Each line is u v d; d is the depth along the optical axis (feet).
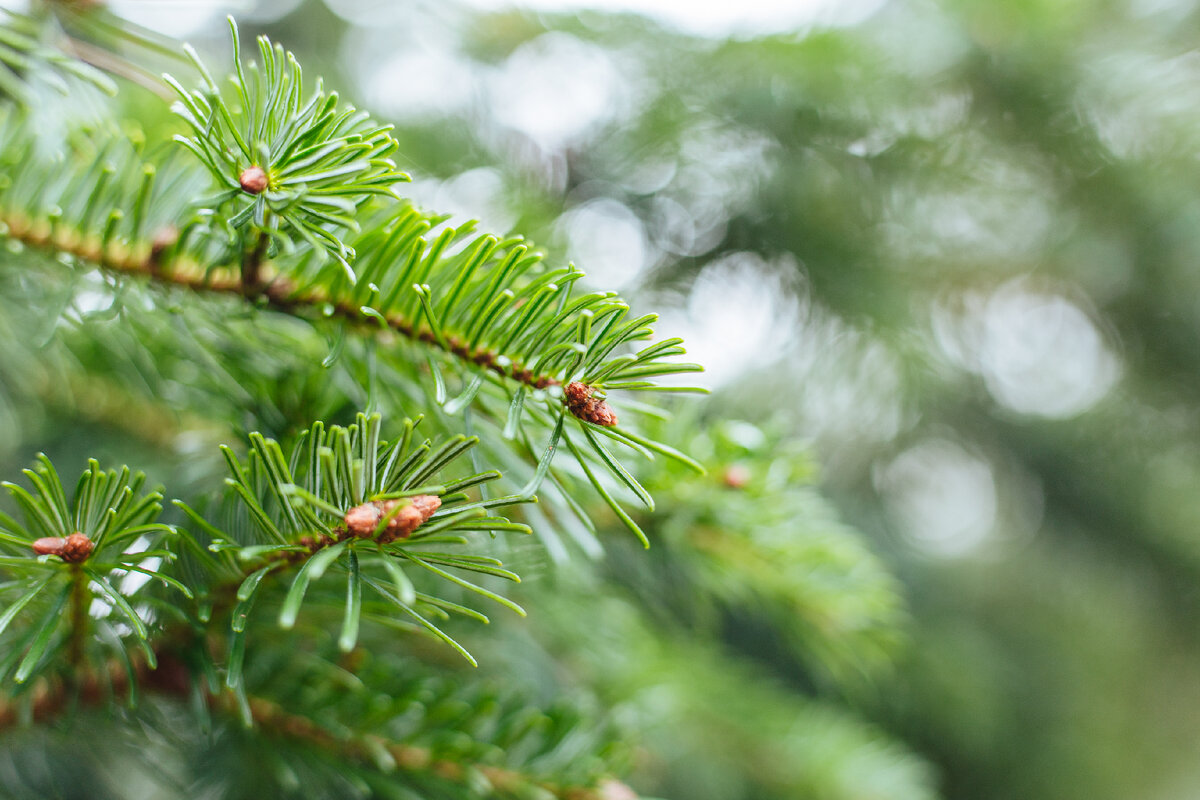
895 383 3.84
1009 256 4.09
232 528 1.34
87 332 1.49
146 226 1.41
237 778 1.57
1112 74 3.56
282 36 5.47
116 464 1.78
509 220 2.19
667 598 2.29
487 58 3.38
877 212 3.53
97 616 1.31
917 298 3.94
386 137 1.24
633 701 2.34
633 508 1.57
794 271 3.56
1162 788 5.57
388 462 1.21
